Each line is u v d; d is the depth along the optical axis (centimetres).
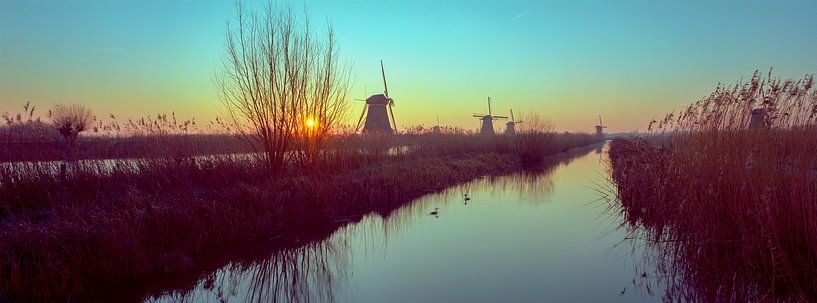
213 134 1263
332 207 1038
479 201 1270
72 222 648
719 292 573
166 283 627
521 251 780
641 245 793
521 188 1540
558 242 831
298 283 645
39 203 785
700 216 684
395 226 965
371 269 700
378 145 1678
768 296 543
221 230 779
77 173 870
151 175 938
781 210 595
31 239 584
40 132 1073
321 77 1227
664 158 955
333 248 805
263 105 1120
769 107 671
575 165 2514
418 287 625
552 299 578
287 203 949
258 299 588
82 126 1631
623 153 1772
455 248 803
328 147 1359
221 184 1020
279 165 1127
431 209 1150
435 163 1755
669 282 620
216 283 641
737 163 677
